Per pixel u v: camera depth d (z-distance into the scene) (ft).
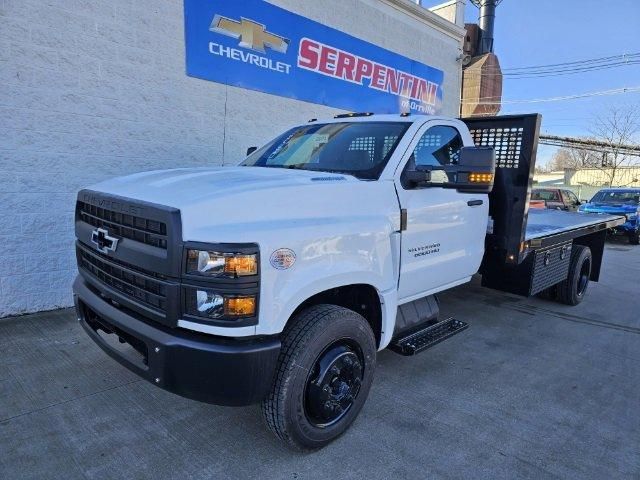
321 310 9.36
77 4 16.38
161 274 8.09
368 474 8.95
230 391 8.09
